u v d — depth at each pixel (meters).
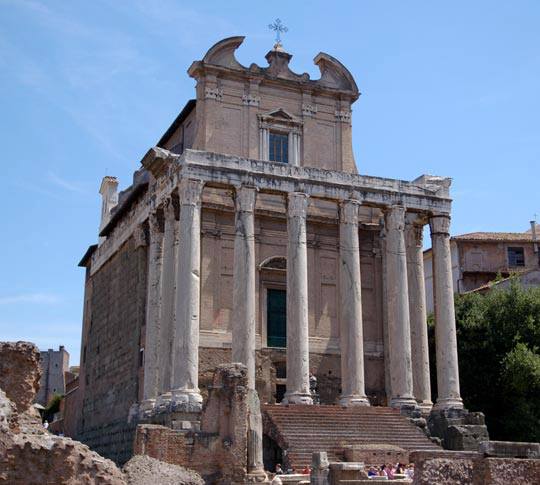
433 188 45.88
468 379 49.03
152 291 43.59
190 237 39.00
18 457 14.15
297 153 48.94
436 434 41.38
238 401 29.16
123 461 43.72
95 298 59.81
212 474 28.59
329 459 33.56
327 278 48.75
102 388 53.62
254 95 48.53
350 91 51.16
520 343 46.81
